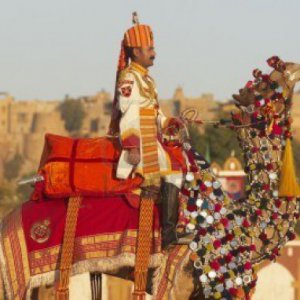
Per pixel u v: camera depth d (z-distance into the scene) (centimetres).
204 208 2047
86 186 2053
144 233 2020
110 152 2069
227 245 2039
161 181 2042
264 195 2088
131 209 2050
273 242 2077
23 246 2052
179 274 2034
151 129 2033
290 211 2089
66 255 2023
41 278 2034
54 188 2062
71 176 2061
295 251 4788
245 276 2034
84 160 2069
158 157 2034
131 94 2020
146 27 2080
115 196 2066
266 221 2075
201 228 2034
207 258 2030
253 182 2103
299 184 2170
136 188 2047
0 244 2070
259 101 2105
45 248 2042
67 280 2020
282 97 2109
